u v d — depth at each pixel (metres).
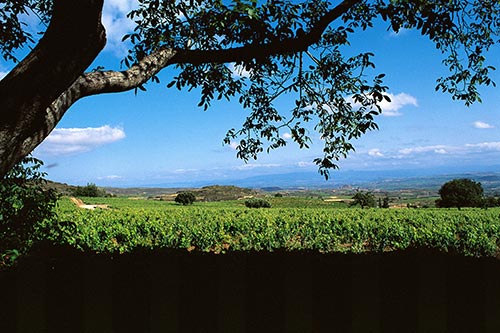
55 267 5.24
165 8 5.66
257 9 4.66
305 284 4.86
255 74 7.10
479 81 7.04
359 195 55.22
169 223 21.39
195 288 4.94
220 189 123.94
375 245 19.12
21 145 3.44
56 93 3.41
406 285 4.82
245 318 4.81
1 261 6.71
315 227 20.50
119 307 4.98
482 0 6.64
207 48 5.57
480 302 4.69
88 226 18.25
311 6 6.53
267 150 7.59
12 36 6.99
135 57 5.82
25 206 7.62
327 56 6.76
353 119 6.69
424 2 5.15
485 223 22.91
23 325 4.74
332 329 4.74
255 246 18.61
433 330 4.65
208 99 6.47
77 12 3.19
